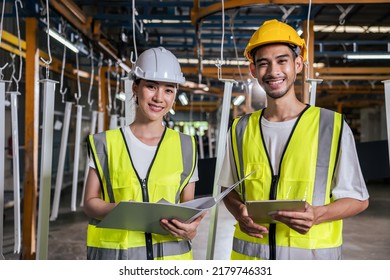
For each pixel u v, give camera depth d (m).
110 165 1.48
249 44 1.45
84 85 9.23
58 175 3.29
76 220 5.50
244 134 1.52
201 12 3.47
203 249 4.15
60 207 6.39
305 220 1.26
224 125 1.78
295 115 1.46
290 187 1.40
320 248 1.40
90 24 4.18
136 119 1.53
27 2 3.59
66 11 3.61
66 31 4.70
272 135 1.46
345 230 5.15
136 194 1.43
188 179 1.52
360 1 3.00
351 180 1.39
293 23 4.51
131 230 1.41
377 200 7.67
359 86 9.85
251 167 1.46
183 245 1.51
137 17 4.43
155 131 1.52
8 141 6.02
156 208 1.24
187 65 8.07
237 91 8.96
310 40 3.65
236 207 1.48
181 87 7.40
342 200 1.37
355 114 14.91
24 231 3.69
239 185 1.52
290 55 1.41
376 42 5.77
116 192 1.45
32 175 3.68
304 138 1.41
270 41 1.38
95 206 1.42
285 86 1.41
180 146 1.54
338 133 1.41
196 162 1.56
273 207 1.25
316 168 1.39
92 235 1.50
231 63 7.41
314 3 3.02
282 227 1.42
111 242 1.46
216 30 6.90
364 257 3.99
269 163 1.43
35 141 3.67
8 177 6.12
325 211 1.32
